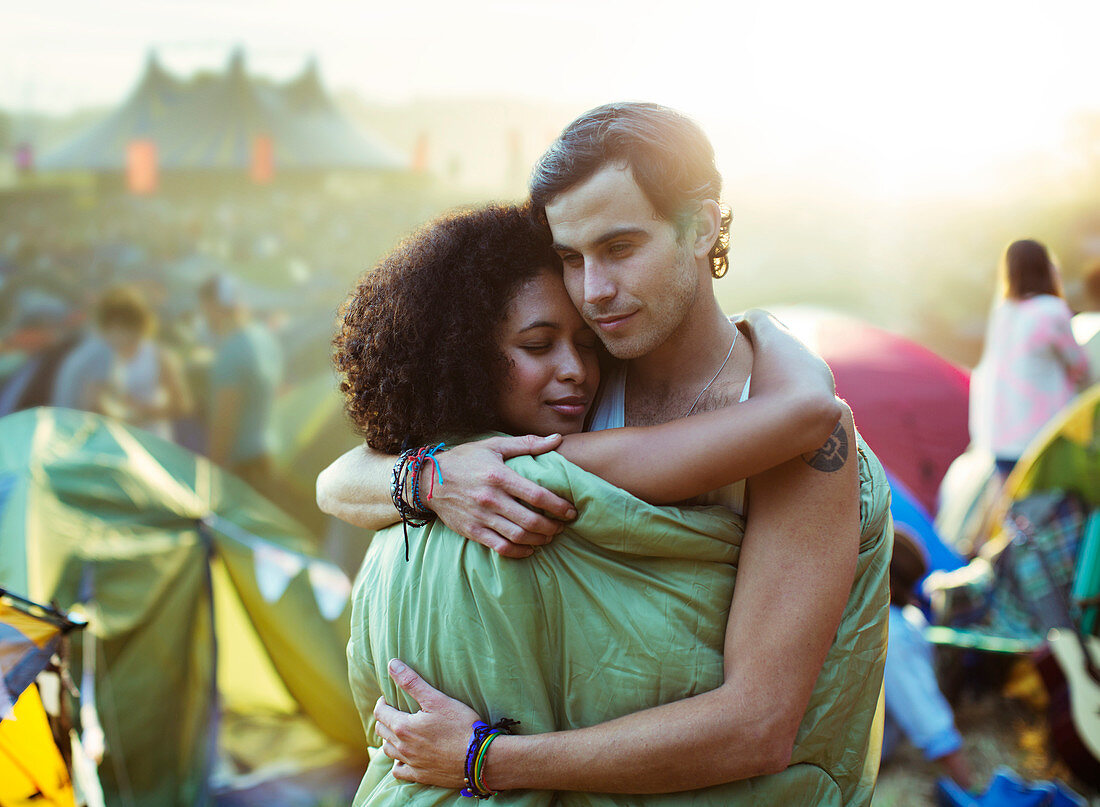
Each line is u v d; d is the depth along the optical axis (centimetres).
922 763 317
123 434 371
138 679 321
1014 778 281
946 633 360
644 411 135
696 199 118
